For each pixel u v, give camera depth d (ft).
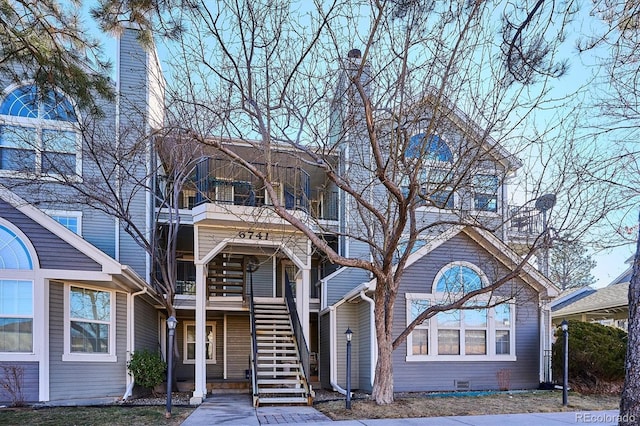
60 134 42.01
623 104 27.66
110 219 44.65
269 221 38.04
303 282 39.88
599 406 32.22
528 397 35.91
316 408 31.71
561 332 42.11
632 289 14.26
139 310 41.83
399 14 24.66
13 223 32.30
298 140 28.86
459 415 28.71
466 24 24.22
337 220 53.01
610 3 19.74
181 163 39.78
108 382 36.37
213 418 27.66
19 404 30.14
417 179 31.19
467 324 42.16
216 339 54.29
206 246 38.14
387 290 32.55
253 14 26.45
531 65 22.45
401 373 40.06
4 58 22.95
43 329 31.81
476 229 41.45
